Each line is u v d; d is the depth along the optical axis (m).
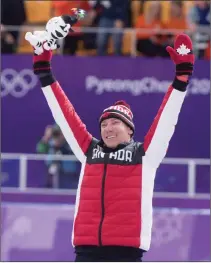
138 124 36.28
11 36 36.88
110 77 36.38
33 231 30.11
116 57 36.31
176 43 14.52
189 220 30.03
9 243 29.98
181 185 33.66
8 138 36.47
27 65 36.38
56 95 15.27
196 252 29.81
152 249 29.83
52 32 14.96
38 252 29.94
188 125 36.22
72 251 29.92
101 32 36.47
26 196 32.78
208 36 36.78
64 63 36.38
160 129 14.44
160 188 33.66
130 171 14.43
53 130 34.16
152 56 36.97
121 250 14.20
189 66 14.43
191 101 36.19
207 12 36.97
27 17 36.66
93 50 37.12
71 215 30.28
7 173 33.53
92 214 14.35
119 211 14.23
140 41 36.94
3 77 36.38
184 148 36.31
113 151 14.80
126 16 36.78
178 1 36.62
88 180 14.59
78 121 15.23
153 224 30.06
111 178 14.39
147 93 36.28
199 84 36.19
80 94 36.41
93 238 14.23
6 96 36.41
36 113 36.44
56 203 32.75
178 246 29.86
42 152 34.06
